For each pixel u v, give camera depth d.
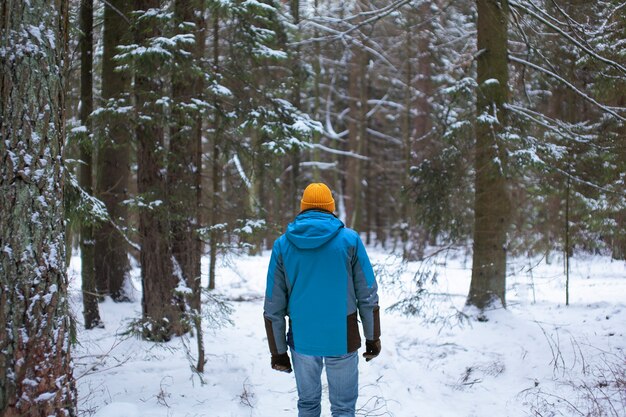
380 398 4.66
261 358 5.89
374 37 14.43
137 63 5.57
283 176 20.55
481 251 7.52
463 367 5.66
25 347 2.84
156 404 4.45
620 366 4.96
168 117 6.08
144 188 6.57
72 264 12.35
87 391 4.72
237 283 12.14
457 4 9.23
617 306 7.05
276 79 7.77
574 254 11.71
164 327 6.02
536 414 4.29
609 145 7.07
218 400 4.59
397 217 24.92
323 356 3.02
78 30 6.58
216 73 6.48
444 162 7.82
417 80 16.19
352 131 23.38
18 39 2.93
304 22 9.34
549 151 7.27
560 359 5.45
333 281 2.99
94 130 6.27
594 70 7.71
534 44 8.25
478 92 7.54
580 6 7.77
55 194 3.05
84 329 7.18
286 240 3.10
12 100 2.89
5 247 2.83
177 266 6.38
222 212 5.85
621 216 7.68
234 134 6.73
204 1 5.84
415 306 7.42
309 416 3.11
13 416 2.78
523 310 7.62
